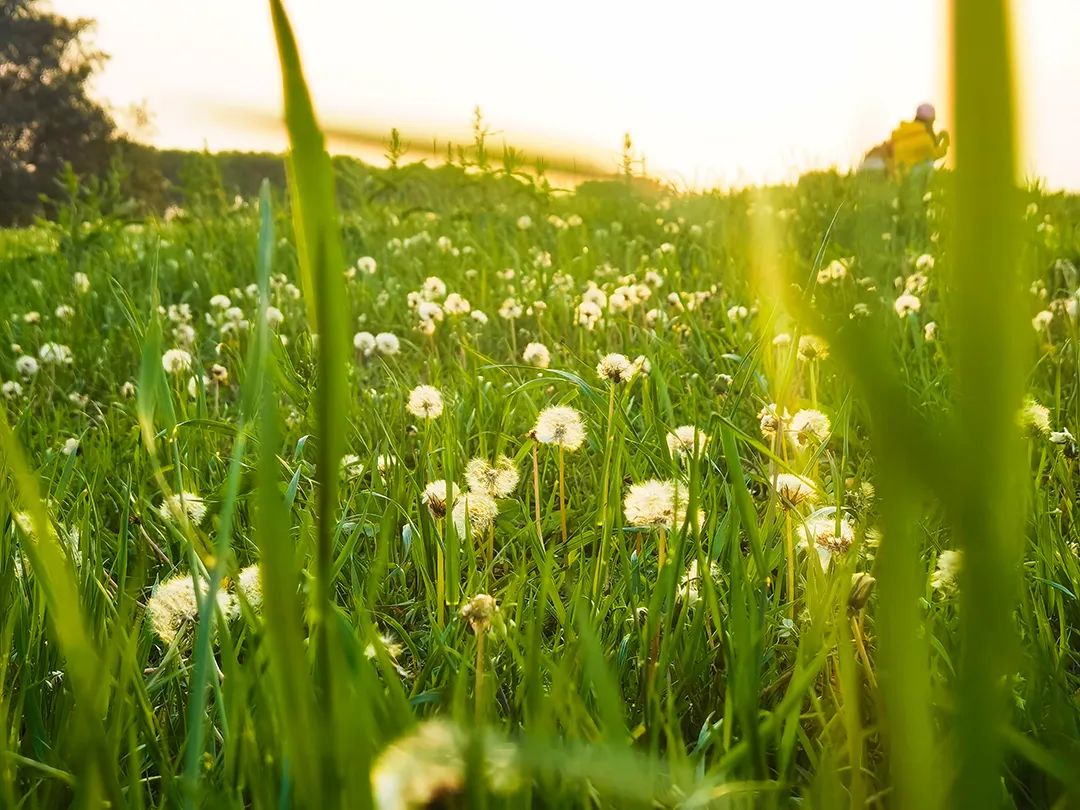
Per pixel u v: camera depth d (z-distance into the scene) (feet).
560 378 3.92
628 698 2.10
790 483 2.48
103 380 6.25
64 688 2.03
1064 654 2.22
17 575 2.41
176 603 2.08
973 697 0.52
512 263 10.71
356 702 1.23
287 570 0.86
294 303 8.25
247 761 1.60
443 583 2.43
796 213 8.62
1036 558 2.61
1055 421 3.95
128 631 2.27
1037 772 1.77
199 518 2.60
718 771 1.51
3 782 1.55
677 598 2.37
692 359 5.88
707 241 9.69
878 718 1.77
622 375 3.18
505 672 2.21
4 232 13.42
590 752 1.16
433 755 1.00
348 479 3.55
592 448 3.91
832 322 0.44
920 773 0.62
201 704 1.37
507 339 7.01
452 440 3.73
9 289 9.86
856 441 3.46
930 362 5.18
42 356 6.05
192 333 6.66
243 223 13.29
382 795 0.99
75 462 3.53
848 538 2.27
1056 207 9.64
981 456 0.43
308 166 0.62
